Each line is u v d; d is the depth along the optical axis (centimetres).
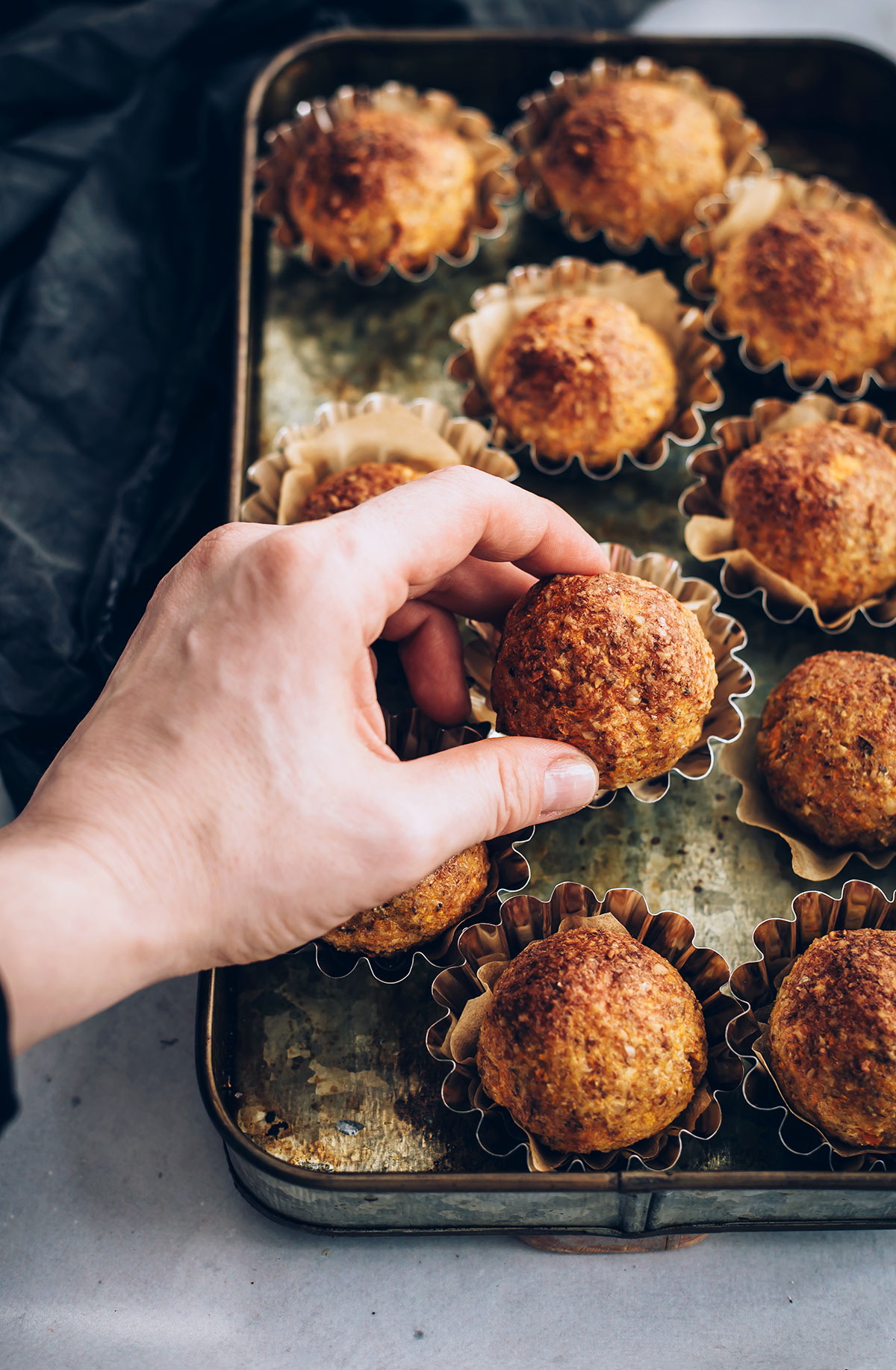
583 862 38
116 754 31
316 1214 34
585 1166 33
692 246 44
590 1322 35
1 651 42
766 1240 36
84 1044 39
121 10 48
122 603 43
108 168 47
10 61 47
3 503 44
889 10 55
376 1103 35
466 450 41
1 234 46
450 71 48
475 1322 35
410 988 36
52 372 45
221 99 48
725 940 37
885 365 43
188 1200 37
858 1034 33
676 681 35
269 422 43
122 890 30
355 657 32
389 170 44
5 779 42
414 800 32
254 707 31
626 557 40
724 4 54
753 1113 35
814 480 39
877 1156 34
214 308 46
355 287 45
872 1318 35
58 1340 35
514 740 34
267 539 31
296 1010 36
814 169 48
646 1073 33
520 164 46
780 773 37
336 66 47
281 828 31
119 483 45
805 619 40
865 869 38
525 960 35
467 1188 32
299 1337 35
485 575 37
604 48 47
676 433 42
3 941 28
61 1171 37
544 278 43
